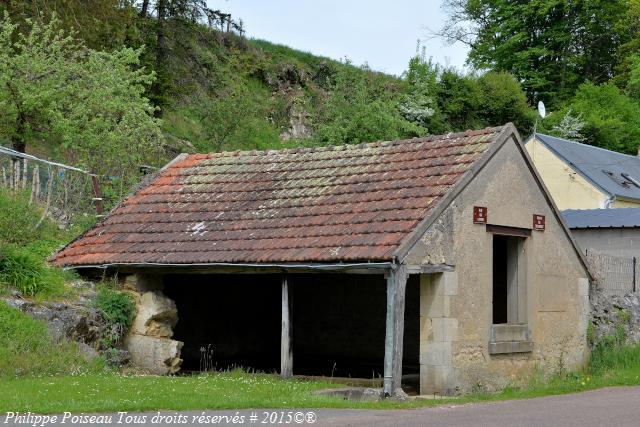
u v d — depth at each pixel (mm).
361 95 38000
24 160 20359
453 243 15797
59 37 27609
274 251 15781
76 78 26219
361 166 18281
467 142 17484
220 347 21969
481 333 16422
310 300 23438
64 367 14539
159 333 17594
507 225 17266
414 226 15031
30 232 19094
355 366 21250
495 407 12875
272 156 20266
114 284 17562
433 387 15477
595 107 53719
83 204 21391
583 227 29906
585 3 56969
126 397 11727
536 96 58031
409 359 22000
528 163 17938
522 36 56906
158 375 16266
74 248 18422
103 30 33469
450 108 48594
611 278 21984
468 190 16281
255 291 23047
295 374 19328
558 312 18906
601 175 39156
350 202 16797
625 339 21484
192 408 11195
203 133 39719
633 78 55406
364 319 22672
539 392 15703
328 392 13961
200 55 44000
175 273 17203
